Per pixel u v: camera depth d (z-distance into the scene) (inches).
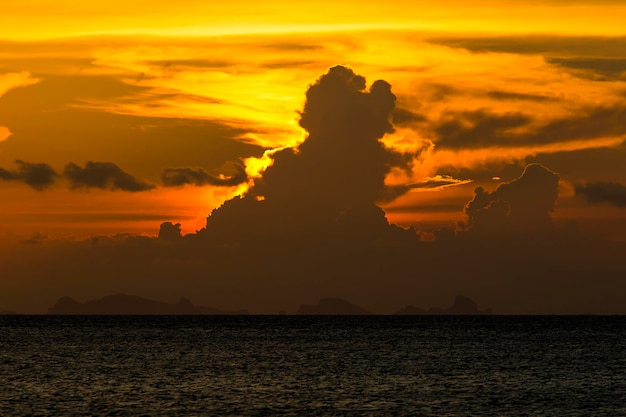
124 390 4281.5
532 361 6215.6
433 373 5246.1
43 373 5123.0
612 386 4584.2
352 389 4389.8
